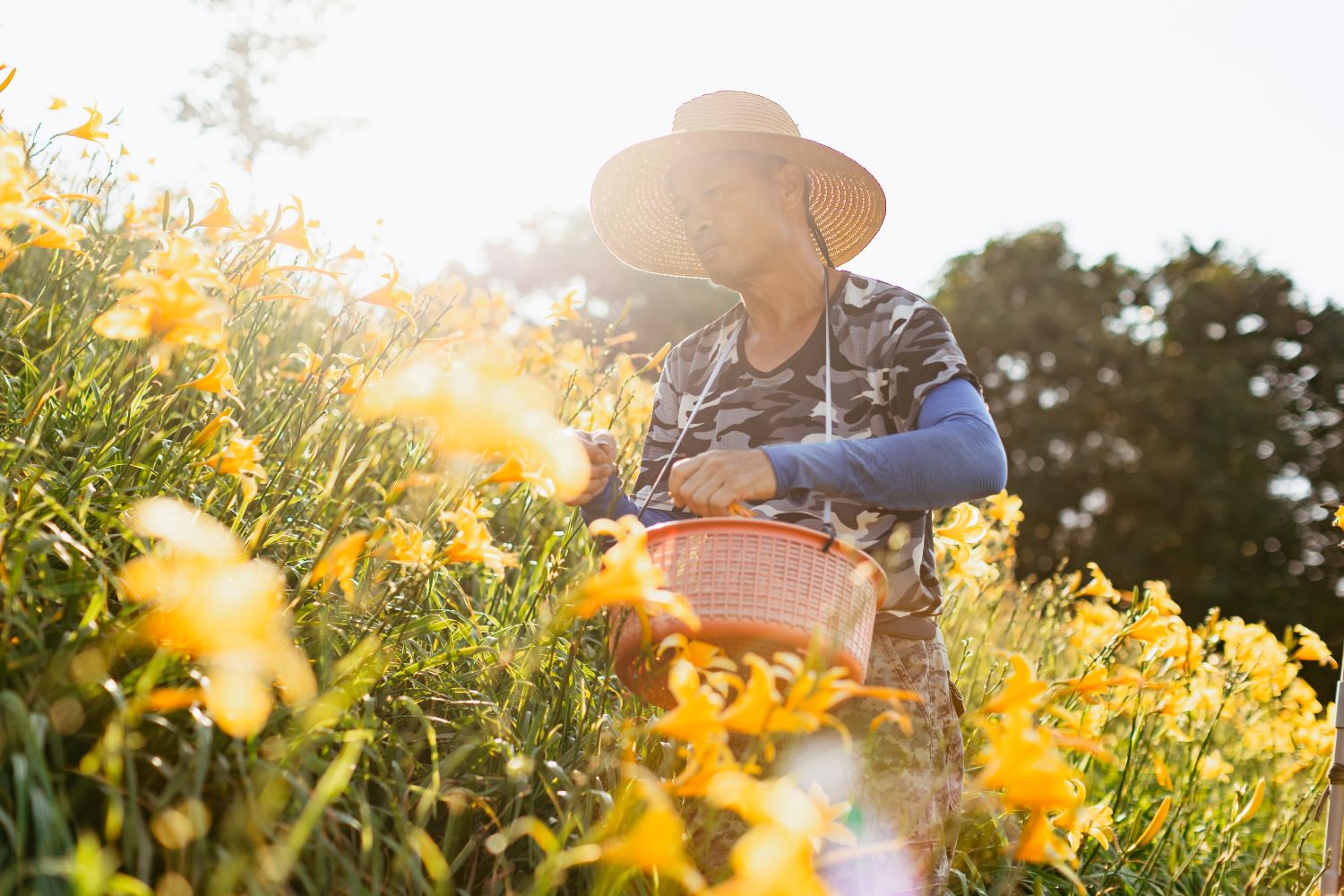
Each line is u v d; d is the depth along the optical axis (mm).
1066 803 1206
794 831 981
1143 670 2818
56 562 1769
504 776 1875
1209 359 27297
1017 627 4422
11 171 1507
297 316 3895
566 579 2680
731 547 1720
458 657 2193
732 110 2369
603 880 1335
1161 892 3033
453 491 1952
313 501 2254
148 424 2084
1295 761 4055
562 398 3205
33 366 2264
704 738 1199
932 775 1999
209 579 1236
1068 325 27422
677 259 3055
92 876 931
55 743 1354
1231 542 24781
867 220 2727
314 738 1533
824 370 2262
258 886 1273
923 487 1889
